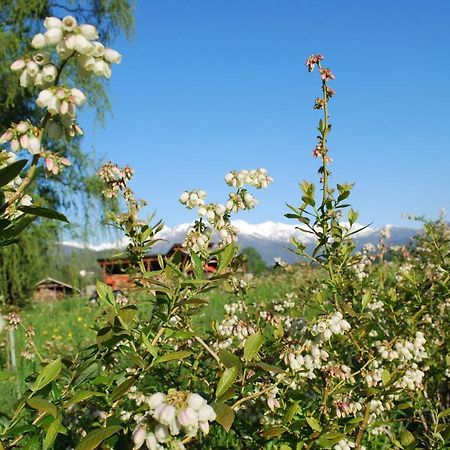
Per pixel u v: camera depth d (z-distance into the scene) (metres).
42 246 18.25
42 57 1.73
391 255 6.78
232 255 2.43
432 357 4.14
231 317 3.54
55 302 18.64
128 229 3.10
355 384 2.99
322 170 3.53
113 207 14.87
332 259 3.57
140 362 2.00
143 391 2.62
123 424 2.05
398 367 3.22
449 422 3.80
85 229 17.77
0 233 1.75
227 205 2.90
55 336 10.44
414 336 3.28
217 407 1.65
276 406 2.55
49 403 1.75
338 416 2.71
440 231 7.09
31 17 19.00
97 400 2.46
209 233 2.87
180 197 2.83
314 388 2.82
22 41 18.44
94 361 2.26
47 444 1.77
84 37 1.69
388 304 3.56
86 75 1.77
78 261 18.06
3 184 1.56
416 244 6.63
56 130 1.77
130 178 3.26
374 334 3.65
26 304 18.06
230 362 2.07
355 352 3.34
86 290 18.30
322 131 3.53
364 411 2.97
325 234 3.44
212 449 2.96
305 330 2.83
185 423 1.51
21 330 10.73
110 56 1.74
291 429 2.54
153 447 1.58
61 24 1.69
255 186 2.93
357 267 4.15
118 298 3.36
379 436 3.78
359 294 3.65
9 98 17.47
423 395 3.92
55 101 1.70
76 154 18.31
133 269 3.33
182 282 2.26
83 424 2.38
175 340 3.06
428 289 3.78
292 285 6.55
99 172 3.23
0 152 1.77
